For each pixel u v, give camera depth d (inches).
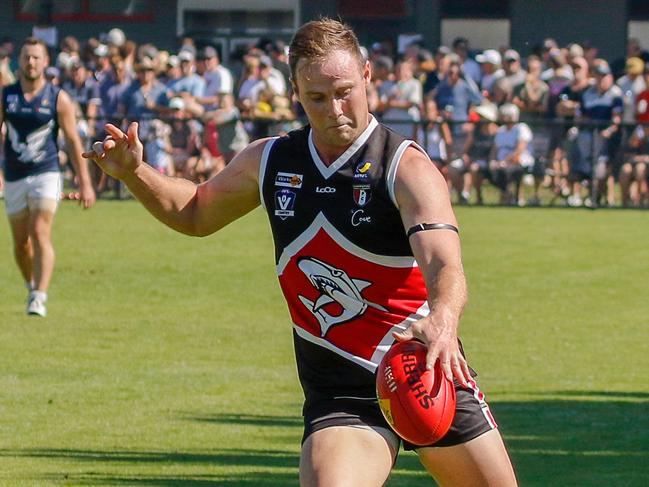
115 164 575.5
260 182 557.6
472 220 2289.6
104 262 1839.3
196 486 787.4
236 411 1004.6
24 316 1417.3
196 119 2423.7
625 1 3479.3
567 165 2455.7
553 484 792.3
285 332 1359.5
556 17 3508.9
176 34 3654.0
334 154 540.1
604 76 2445.9
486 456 534.6
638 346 1288.1
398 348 509.0
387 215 534.3
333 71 521.3
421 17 3558.1
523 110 2504.9
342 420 538.0
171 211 583.8
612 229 2199.8
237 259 1888.5
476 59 2829.7
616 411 1007.0
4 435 920.9
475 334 1348.4
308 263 547.8
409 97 2445.9
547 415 990.4
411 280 541.6
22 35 3676.2
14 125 1343.5
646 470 828.6
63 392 1064.2
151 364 1184.2
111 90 2549.2
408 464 857.5
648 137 2427.4
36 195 1365.7
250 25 3627.0
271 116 2445.9
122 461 850.8
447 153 2455.7
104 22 3676.2
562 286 1658.5
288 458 862.5
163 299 1552.7
